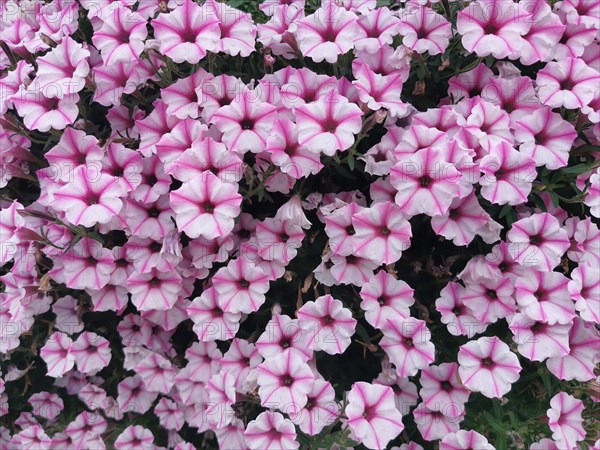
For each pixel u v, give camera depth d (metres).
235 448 0.56
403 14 0.53
